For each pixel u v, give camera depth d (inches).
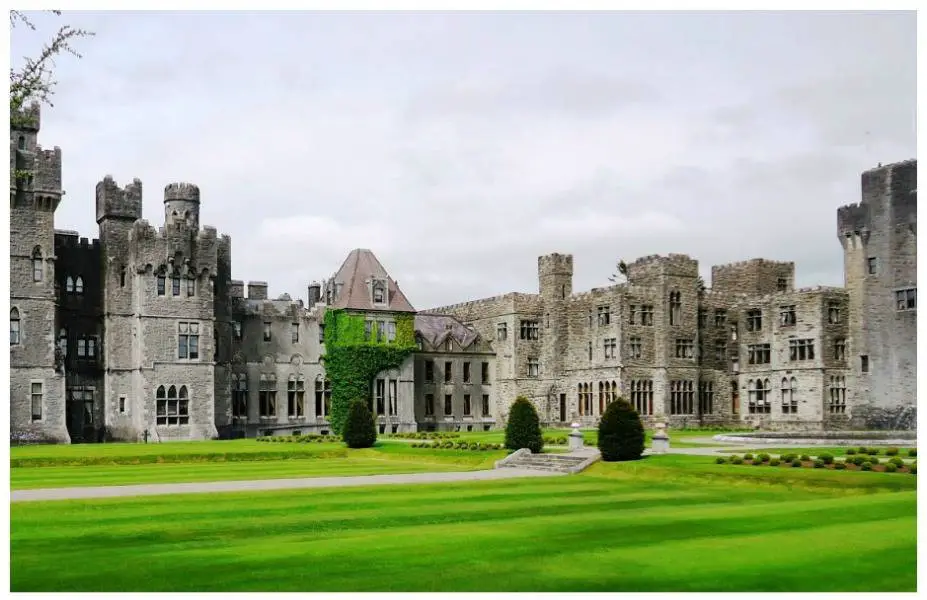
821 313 3334.2
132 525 1011.9
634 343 3484.3
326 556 828.6
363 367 3516.2
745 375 3634.4
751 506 1147.9
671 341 3548.2
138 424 3056.1
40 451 2230.6
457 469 1884.8
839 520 1000.2
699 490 1408.7
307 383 3575.3
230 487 1427.2
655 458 1786.4
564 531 962.7
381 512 1126.4
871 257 3319.4
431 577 746.2
